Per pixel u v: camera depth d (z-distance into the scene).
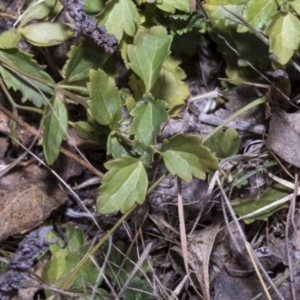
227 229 0.51
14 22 0.53
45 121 0.50
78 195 0.53
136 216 0.51
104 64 0.51
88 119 0.50
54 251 0.52
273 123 0.50
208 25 0.51
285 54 0.49
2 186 0.52
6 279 0.50
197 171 0.48
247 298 0.50
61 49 0.53
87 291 0.51
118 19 0.50
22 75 0.51
